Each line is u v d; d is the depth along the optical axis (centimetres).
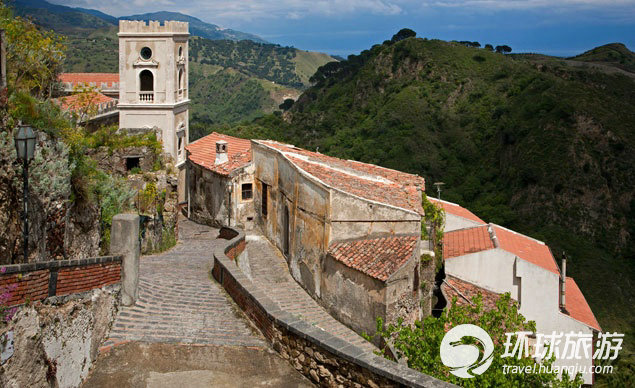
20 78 2464
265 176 3244
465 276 3048
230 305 1531
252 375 1166
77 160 2003
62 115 2012
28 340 971
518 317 1574
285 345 1217
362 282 2153
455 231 3650
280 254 2944
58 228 1783
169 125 5353
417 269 2297
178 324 1373
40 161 1667
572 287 3494
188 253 2730
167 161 3244
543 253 3316
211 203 3806
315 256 2442
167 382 1138
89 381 1144
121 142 3123
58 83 3694
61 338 1071
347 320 2230
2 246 1477
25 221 1448
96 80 6362
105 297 1295
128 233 1412
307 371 1158
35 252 1633
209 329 1352
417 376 978
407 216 2297
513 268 2986
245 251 2680
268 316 1285
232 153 4003
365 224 2327
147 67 5312
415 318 2280
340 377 1087
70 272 1138
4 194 1498
